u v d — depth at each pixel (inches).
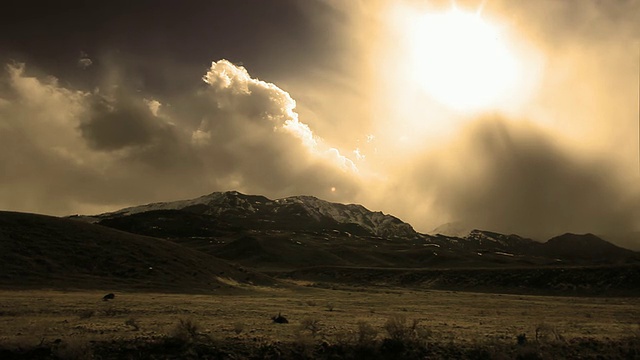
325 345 1096.2
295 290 4060.0
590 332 1441.9
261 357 1031.0
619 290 4753.9
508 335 1320.1
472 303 3031.5
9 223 3545.8
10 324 1224.2
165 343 1030.4
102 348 984.3
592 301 3646.7
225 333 1152.2
